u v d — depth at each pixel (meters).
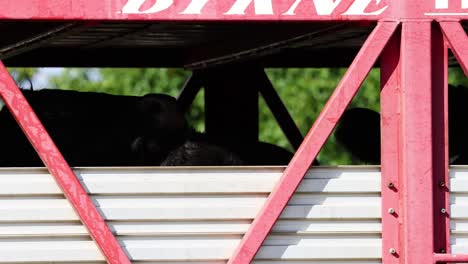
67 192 10.47
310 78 31.89
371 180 10.75
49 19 10.45
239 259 10.56
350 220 10.73
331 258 10.72
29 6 10.42
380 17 10.66
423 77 10.65
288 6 10.60
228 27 12.90
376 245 10.74
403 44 10.66
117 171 10.62
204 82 15.84
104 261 10.62
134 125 12.77
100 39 14.32
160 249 10.63
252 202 10.71
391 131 10.77
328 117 10.64
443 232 10.73
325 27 11.88
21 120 10.42
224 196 10.70
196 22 10.74
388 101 10.79
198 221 10.67
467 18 10.69
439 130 10.77
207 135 13.43
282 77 31.98
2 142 12.99
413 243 10.62
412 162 10.63
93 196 10.59
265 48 13.44
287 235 10.68
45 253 10.56
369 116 14.84
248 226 10.71
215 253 10.68
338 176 10.73
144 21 10.60
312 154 10.62
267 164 14.04
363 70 10.66
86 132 13.03
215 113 15.54
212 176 10.68
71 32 12.17
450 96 14.76
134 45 15.61
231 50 14.28
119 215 10.60
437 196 10.74
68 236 10.58
